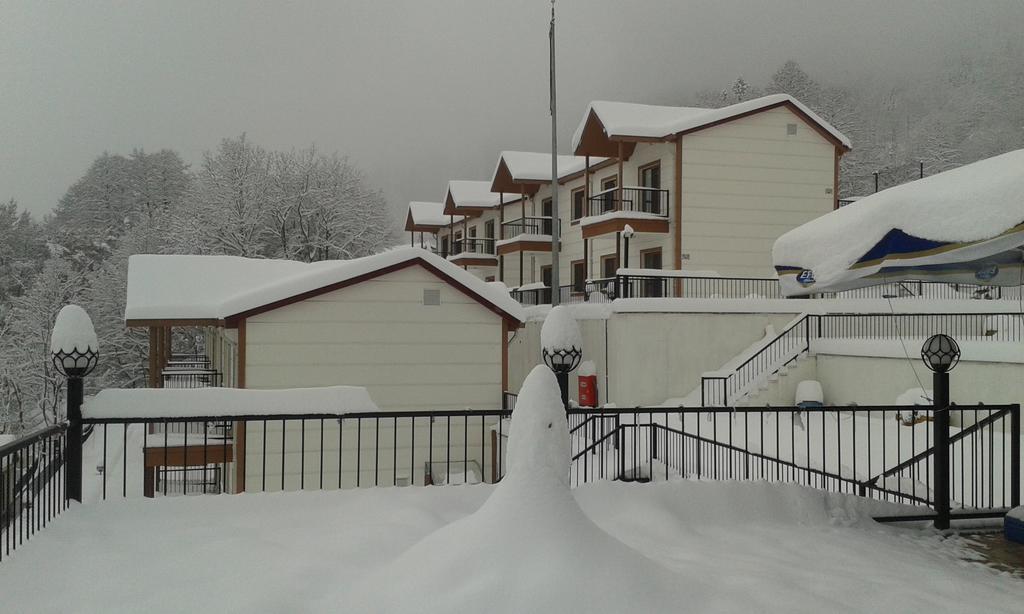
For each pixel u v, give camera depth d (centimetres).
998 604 494
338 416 685
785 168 2709
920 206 652
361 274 1448
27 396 4097
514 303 1545
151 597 436
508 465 486
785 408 721
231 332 1636
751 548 589
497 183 3803
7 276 5853
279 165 4875
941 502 711
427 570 438
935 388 726
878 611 465
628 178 2945
